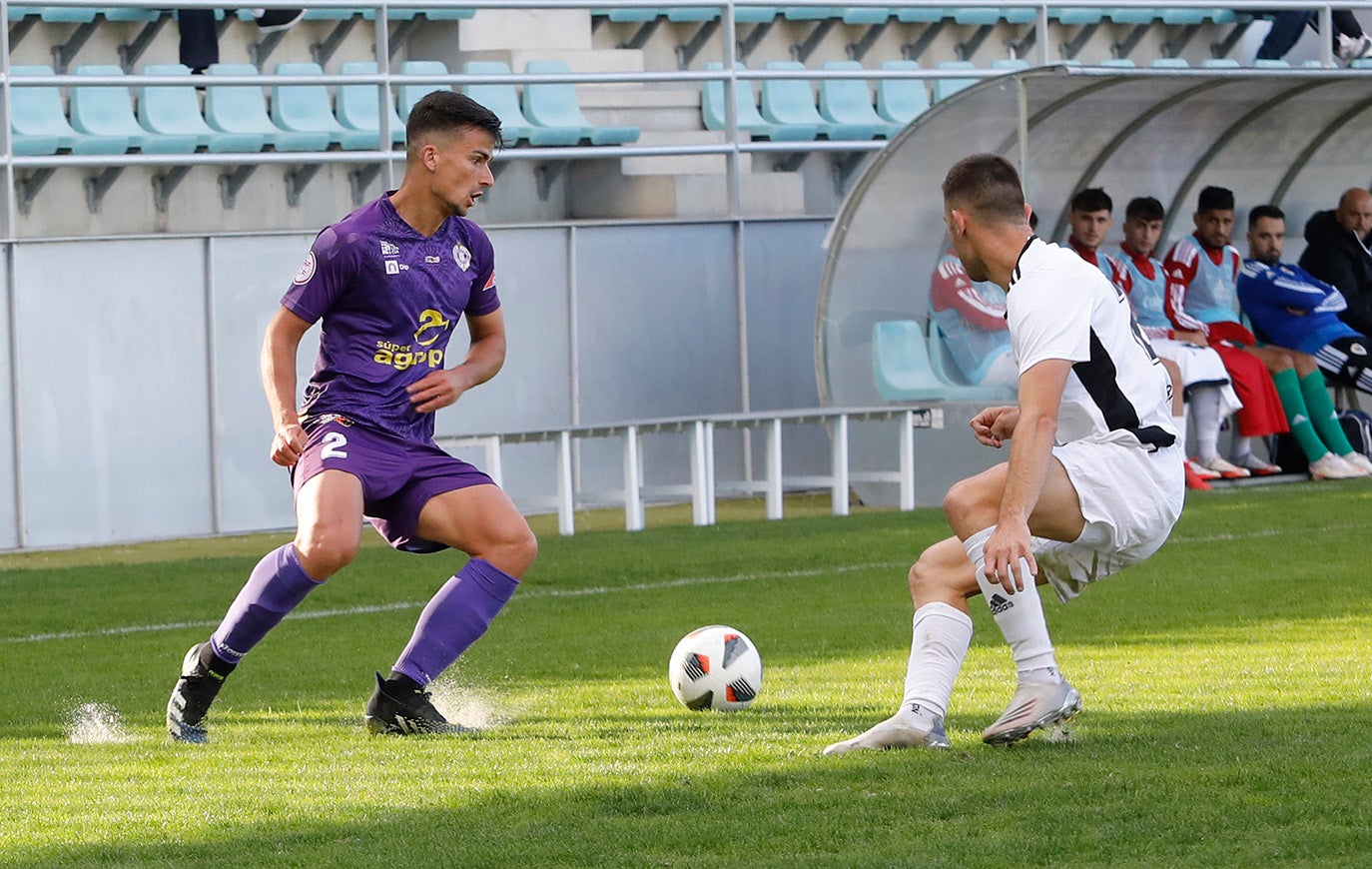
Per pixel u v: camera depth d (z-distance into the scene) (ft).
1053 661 41.34
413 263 48.93
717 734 45.60
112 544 108.78
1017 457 39.63
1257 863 30.14
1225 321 119.24
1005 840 32.04
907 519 105.40
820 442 131.64
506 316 120.57
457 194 48.98
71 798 39.73
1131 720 45.14
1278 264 120.67
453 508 49.57
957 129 113.70
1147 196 122.93
